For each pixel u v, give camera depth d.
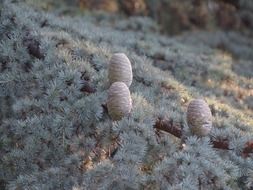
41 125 1.40
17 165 1.42
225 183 1.25
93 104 1.36
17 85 1.54
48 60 1.53
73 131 1.40
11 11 1.76
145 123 1.32
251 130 1.50
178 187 1.17
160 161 1.30
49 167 1.43
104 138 1.33
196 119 1.30
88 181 1.24
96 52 1.64
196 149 1.26
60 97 1.44
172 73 2.14
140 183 1.23
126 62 1.40
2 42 1.62
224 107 1.69
